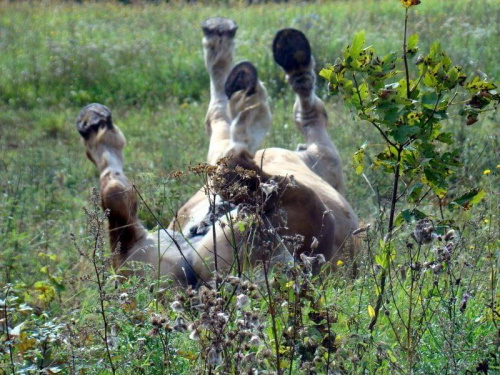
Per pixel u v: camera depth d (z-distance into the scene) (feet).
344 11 98.27
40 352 20.68
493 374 18.31
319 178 31.63
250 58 75.72
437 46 20.31
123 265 28.17
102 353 20.43
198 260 26.89
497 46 67.82
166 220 36.42
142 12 107.14
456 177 33.50
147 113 64.75
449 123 44.16
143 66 77.15
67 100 70.13
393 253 20.58
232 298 20.02
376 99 20.25
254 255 25.31
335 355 17.72
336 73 20.67
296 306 18.04
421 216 20.51
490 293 22.00
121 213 28.60
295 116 36.22
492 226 25.29
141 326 20.45
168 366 18.88
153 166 47.34
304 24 85.15
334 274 25.90
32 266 31.99
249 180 25.22
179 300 18.22
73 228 38.24
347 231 29.35
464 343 19.02
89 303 26.11
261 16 101.24
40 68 75.92
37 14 106.42
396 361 18.49
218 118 35.83
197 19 103.19
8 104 69.87
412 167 20.99
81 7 114.01
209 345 17.60
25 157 50.93
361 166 22.04
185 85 73.10
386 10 94.84
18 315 25.07
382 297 20.79
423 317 20.40
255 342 16.55
